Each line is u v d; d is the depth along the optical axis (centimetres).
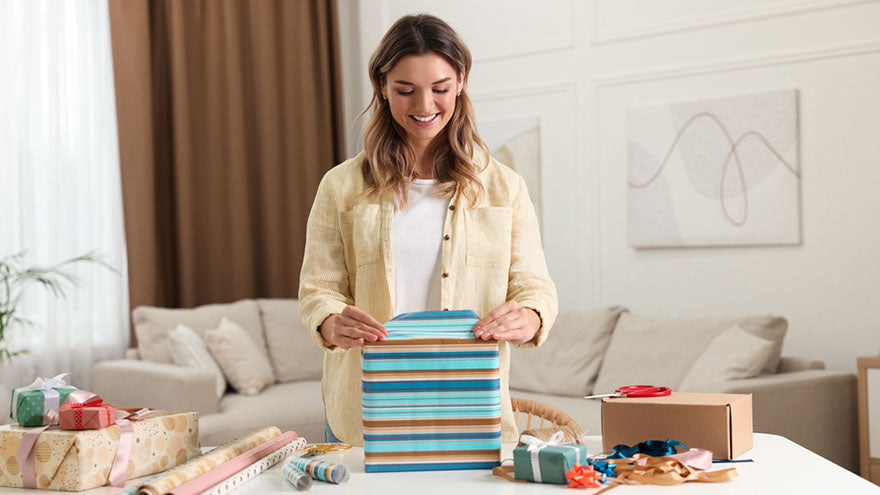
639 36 454
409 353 137
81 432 130
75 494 127
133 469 135
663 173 445
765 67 417
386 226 164
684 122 437
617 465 129
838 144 397
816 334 404
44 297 443
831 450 338
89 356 459
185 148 505
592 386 398
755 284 421
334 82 563
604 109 468
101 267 470
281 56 550
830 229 399
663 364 372
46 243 446
